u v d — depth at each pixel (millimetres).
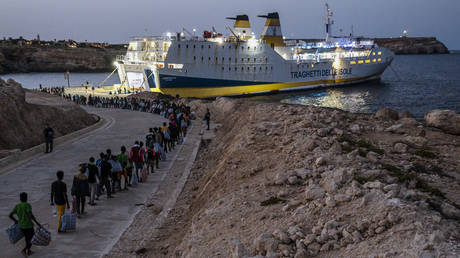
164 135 19656
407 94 76375
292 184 8648
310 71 79750
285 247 5863
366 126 14398
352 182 7379
